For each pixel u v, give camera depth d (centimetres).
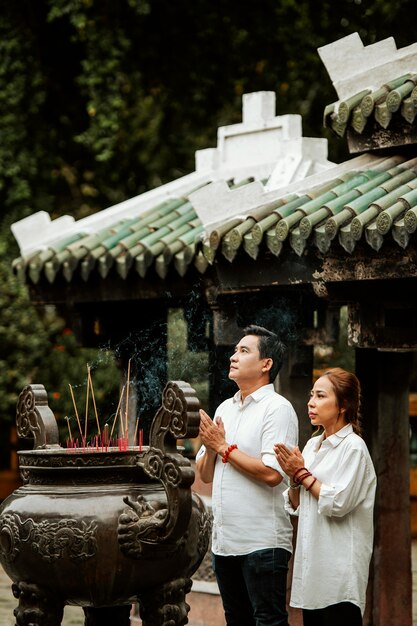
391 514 774
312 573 586
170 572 566
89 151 1734
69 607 1065
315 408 595
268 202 753
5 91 1605
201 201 763
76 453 561
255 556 621
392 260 654
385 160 748
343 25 1725
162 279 845
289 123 882
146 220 908
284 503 625
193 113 1775
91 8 1605
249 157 923
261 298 797
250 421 634
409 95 714
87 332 955
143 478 574
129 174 1800
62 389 1510
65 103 1689
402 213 638
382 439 772
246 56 1745
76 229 951
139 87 1714
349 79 757
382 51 762
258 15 1719
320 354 1373
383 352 771
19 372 1514
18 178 1608
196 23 1711
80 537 547
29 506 562
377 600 774
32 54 1619
